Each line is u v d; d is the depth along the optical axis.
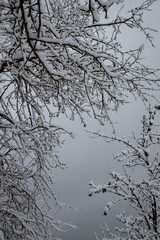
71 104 4.96
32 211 5.94
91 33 4.22
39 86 5.32
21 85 5.08
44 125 4.65
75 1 5.20
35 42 3.50
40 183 5.50
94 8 3.36
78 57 4.64
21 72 4.49
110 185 7.30
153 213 7.68
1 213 5.31
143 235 7.37
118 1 3.20
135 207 7.81
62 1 5.29
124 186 7.49
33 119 5.55
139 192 7.68
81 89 5.27
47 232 5.75
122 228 7.85
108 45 4.37
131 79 4.53
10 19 3.68
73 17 5.11
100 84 4.67
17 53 4.39
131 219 7.89
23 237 5.68
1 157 5.15
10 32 3.78
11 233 5.71
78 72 4.92
